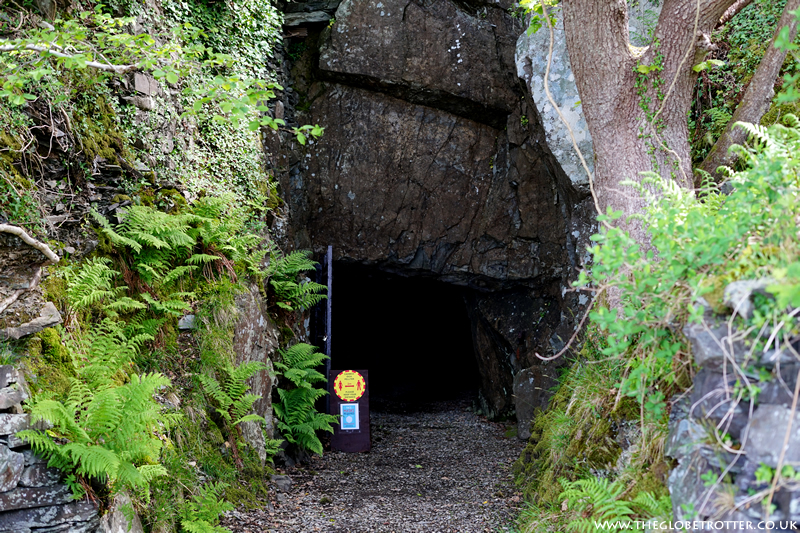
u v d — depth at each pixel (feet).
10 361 12.03
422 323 48.83
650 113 14.64
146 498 13.02
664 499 9.35
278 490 19.81
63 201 15.12
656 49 14.33
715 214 9.93
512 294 32.50
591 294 26.71
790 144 9.87
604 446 13.19
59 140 14.80
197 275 19.13
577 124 25.23
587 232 26.25
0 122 13.47
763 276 7.54
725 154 16.87
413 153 30.91
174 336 17.69
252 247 22.07
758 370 7.39
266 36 26.13
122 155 17.07
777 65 15.96
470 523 16.75
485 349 34.63
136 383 11.90
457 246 31.60
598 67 14.64
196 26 21.62
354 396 26.91
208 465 16.65
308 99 30.71
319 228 31.27
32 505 10.77
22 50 11.73
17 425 10.94
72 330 14.06
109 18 13.21
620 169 14.66
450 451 26.45
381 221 31.19
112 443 11.62
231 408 19.04
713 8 13.82
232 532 15.48
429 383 47.67
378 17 29.68
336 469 23.25
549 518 13.35
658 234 9.09
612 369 13.60
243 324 20.54
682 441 9.14
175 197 18.92
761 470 6.95
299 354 24.49
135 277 16.93
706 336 7.84
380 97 30.63
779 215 7.90
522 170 30.32
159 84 18.83
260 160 25.00
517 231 30.81
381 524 16.78
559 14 25.20
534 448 19.74
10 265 13.03
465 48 29.94
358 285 44.06
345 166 30.78
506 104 30.12
